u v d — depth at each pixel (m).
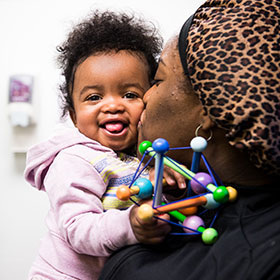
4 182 1.43
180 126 0.57
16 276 1.42
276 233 0.47
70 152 0.82
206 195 0.54
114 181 0.82
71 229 0.68
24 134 1.42
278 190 0.55
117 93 0.85
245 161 0.53
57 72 1.43
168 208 0.53
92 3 1.44
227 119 0.49
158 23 1.43
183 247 0.55
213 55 0.50
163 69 0.60
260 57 0.49
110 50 0.87
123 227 0.60
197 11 0.58
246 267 0.44
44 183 0.82
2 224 1.43
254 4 0.53
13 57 1.45
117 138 0.85
